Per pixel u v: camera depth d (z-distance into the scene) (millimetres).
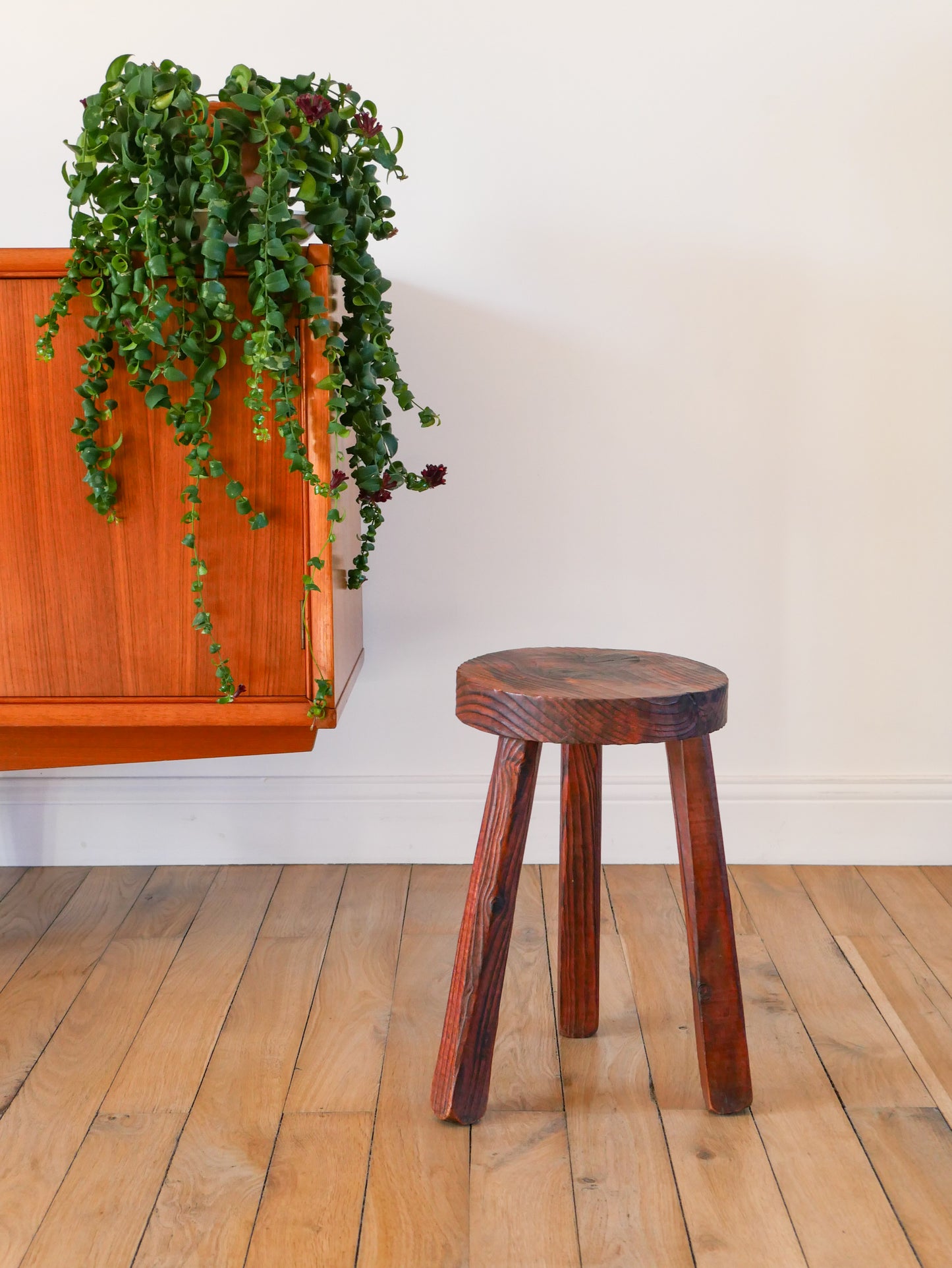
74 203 1305
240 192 1293
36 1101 1296
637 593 2027
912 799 2074
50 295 1360
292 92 1372
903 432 1977
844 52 1881
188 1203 1119
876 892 1951
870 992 1573
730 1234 1077
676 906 1883
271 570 1416
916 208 1914
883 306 1941
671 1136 1233
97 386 1338
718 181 1913
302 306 1328
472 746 2072
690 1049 1425
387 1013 1510
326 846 2086
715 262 1935
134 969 1637
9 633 1434
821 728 2070
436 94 1890
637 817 2086
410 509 1995
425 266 1934
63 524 1408
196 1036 1444
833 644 2045
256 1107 1286
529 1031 1463
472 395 1965
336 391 1366
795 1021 1489
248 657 1437
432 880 2006
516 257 1933
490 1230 1082
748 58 1885
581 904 1418
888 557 2014
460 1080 1233
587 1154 1202
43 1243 1061
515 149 1905
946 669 2049
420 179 1910
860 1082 1343
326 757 2070
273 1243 1062
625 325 1950
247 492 1397
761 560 2018
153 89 1261
